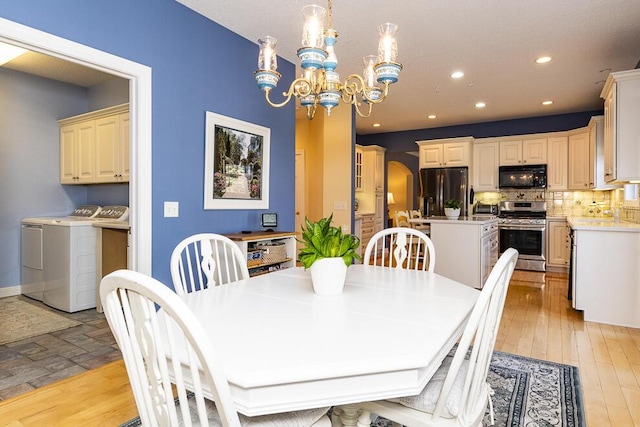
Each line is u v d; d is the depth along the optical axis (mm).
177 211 2762
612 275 3400
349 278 2002
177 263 1944
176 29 2727
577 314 3674
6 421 1946
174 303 800
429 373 1078
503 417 1940
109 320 987
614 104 3266
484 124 6676
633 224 3730
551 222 5887
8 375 2441
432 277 2031
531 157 6148
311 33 1660
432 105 5508
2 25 1880
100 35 2281
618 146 3246
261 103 3531
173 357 854
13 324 3369
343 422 1346
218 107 3082
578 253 3521
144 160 2531
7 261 4293
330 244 1646
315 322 1290
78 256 3740
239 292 1704
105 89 4621
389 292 1698
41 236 4000
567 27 3064
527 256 5906
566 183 5883
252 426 1085
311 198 5926
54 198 4613
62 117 4660
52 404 2107
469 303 1521
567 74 4180
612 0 2660
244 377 915
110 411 2041
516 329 3260
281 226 3801
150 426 978
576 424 1885
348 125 5418
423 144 6793
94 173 4211
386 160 8070
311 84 2027
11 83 4270
